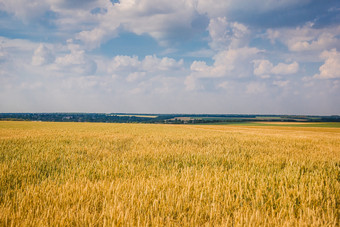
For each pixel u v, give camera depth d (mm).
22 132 21719
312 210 2953
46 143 11461
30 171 4883
